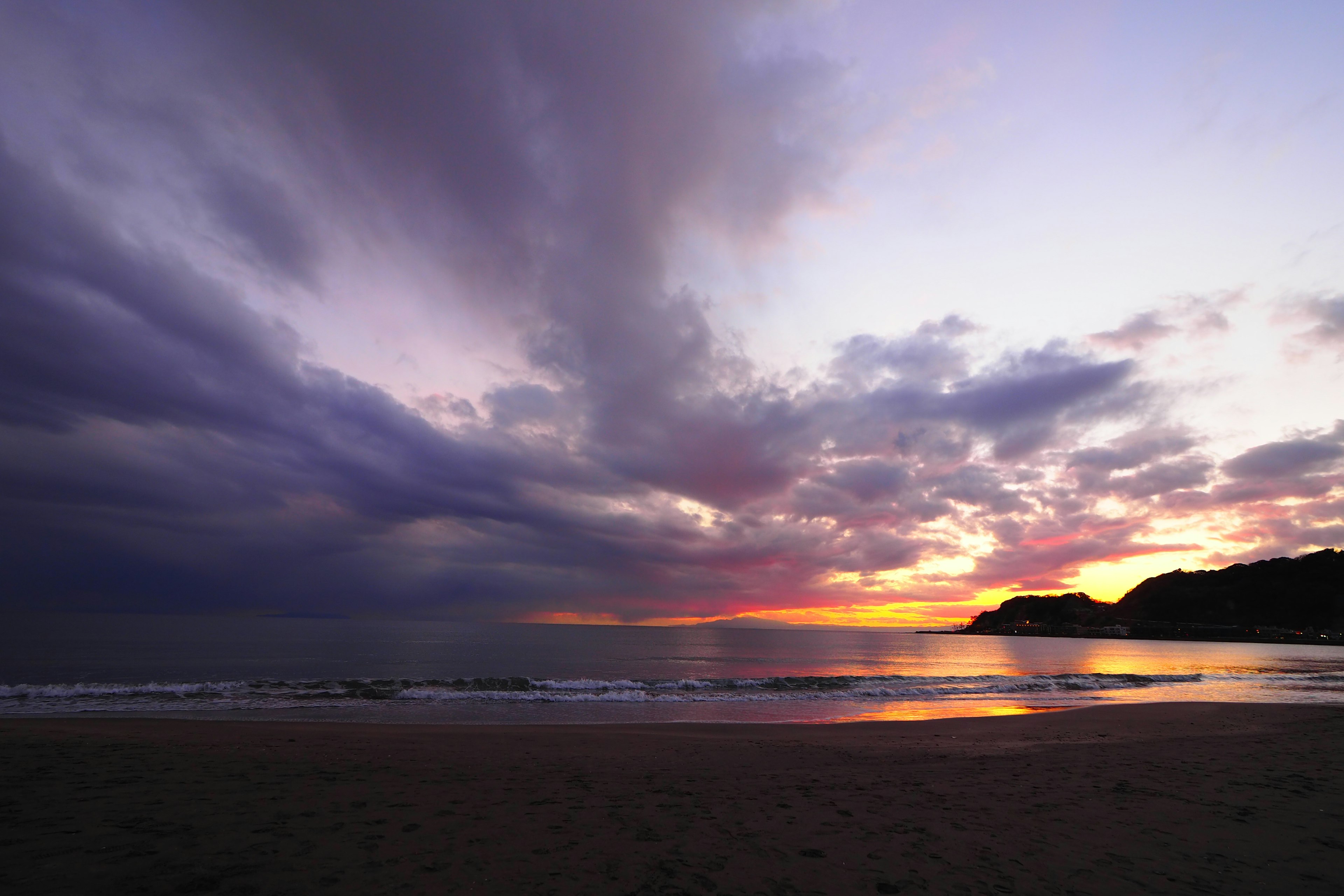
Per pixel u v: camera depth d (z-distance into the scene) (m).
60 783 7.16
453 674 34.22
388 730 14.05
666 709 21.78
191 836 5.37
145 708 18.94
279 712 18.80
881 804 7.71
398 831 5.84
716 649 76.19
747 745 13.23
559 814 6.76
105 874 4.39
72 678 28.14
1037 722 17.98
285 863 4.81
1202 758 11.75
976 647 102.25
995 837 6.35
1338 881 5.30
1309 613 163.00
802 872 5.15
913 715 21.06
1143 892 4.92
